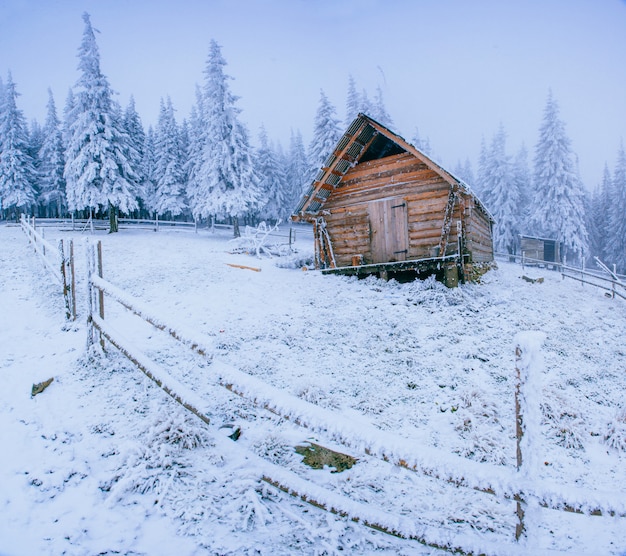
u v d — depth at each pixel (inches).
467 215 538.9
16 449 167.9
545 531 144.6
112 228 1296.8
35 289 482.0
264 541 124.6
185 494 145.0
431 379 285.7
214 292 519.5
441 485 169.9
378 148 627.2
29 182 1801.2
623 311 540.7
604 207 2161.7
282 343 350.6
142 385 235.6
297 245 1278.3
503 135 1716.3
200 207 1432.1
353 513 122.3
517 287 605.3
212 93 1327.5
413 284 522.3
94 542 119.6
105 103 1263.5
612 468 189.6
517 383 102.6
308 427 117.0
